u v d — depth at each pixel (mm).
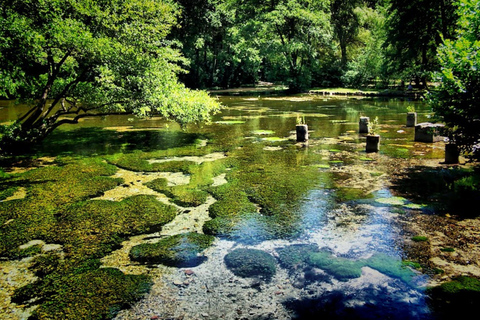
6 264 5004
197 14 38625
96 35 11359
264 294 4320
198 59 43719
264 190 7961
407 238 5586
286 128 16453
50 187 8227
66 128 16938
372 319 3834
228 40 45312
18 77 12703
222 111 23453
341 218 6434
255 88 47594
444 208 6695
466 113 7453
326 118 19641
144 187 8273
